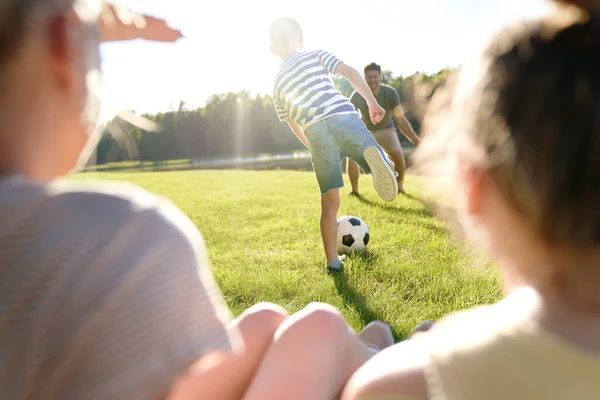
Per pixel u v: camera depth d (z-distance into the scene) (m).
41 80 0.88
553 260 0.81
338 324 1.48
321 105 4.28
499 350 0.83
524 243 0.83
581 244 0.77
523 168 0.79
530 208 0.79
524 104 0.79
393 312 3.39
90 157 1.01
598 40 0.78
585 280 0.80
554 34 0.80
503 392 0.82
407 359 1.00
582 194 0.76
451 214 0.98
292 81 4.36
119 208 0.89
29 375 0.85
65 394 0.85
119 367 0.84
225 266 4.74
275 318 1.58
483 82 0.84
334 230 4.42
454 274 3.96
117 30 1.30
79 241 0.85
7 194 0.85
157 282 0.86
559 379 0.79
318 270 4.45
